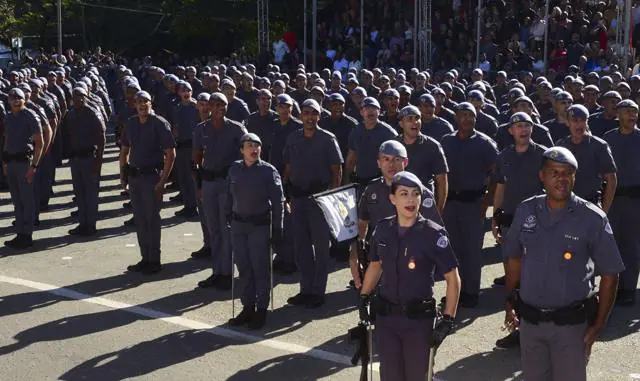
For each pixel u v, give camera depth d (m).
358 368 8.41
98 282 11.49
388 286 6.59
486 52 28.91
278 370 8.38
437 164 9.93
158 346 9.06
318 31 35.44
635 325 9.78
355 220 8.54
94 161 14.05
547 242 6.15
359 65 31.05
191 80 21.30
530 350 6.30
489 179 10.36
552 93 14.88
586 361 6.22
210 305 10.51
